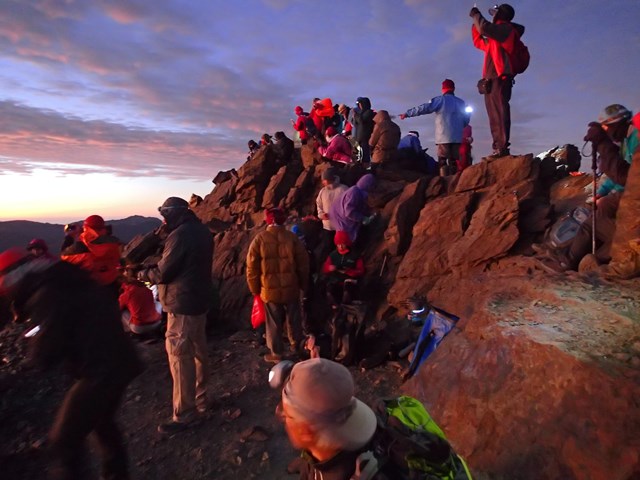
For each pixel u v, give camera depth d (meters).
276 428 3.95
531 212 5.85
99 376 2.57
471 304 4.53
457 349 3.73
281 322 5.34
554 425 2.60
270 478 3.31
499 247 5.48
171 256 3.77
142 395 4.67
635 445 2.24
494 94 7.02
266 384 4.82
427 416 1.52
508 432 2.79
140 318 6.09
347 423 1.26
